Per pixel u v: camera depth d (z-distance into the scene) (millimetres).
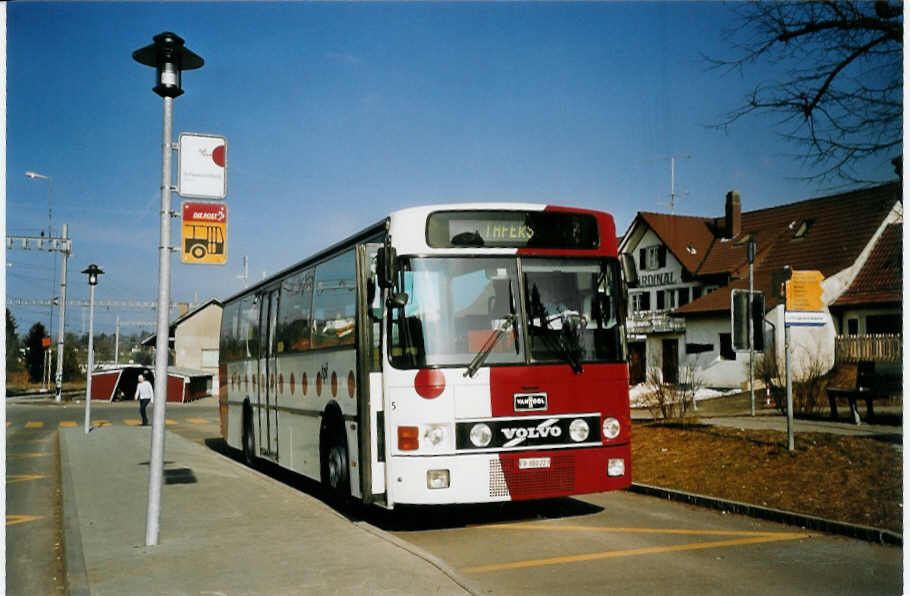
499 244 8805
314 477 11352
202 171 8125
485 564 7434
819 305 12234
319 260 11531
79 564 7230
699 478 11320
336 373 10391
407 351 8445
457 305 8562
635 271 9328
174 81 8008
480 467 8305
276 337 13758
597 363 8844
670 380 25469
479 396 8391
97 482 13016
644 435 15602
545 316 8758
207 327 72375
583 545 8141
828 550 7672
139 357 110688
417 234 8680
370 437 8875
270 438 14023
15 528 10516
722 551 7719
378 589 6246
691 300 47719
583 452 8641
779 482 10492
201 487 12078
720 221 49156
